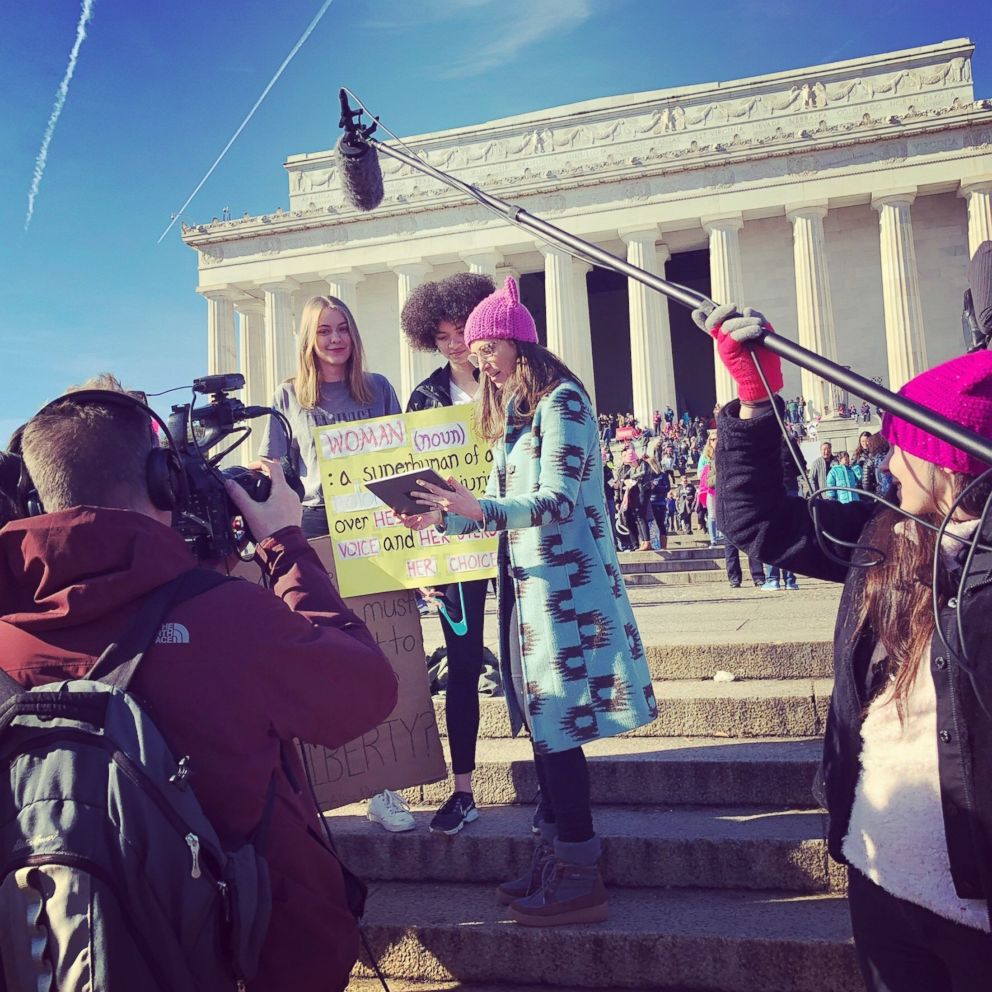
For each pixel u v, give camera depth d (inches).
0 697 69.4
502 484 133.9
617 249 1780.3
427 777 151.3
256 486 92.4
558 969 123.0
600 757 163.0
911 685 71.8
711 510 662.5
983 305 122.4
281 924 77.7
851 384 64.9
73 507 72.7
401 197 1748.3
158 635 71.9
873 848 73.0
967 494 70.3
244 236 1798.7
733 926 121.3
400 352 1835.6
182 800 66.8
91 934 62.2
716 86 1720.0
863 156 1562.5
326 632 79.7
